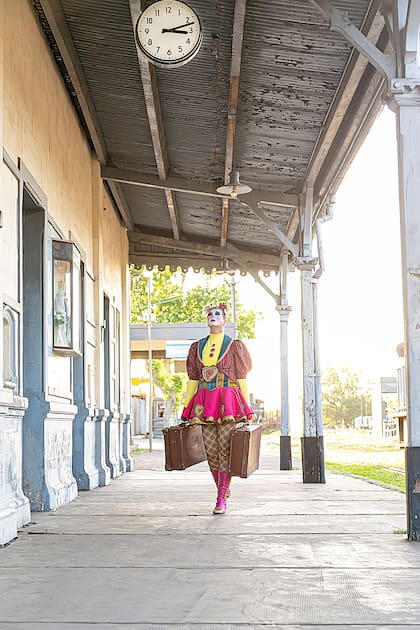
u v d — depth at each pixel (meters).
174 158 12.56
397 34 6.02
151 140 12.07
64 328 8.97
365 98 8.66
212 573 4.59
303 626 3.41
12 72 7.23
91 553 5.32
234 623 3.47
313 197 12.24
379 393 43.16
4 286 6.61
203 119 10.80
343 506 8.27
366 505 8.37
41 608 3.77
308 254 12.18
